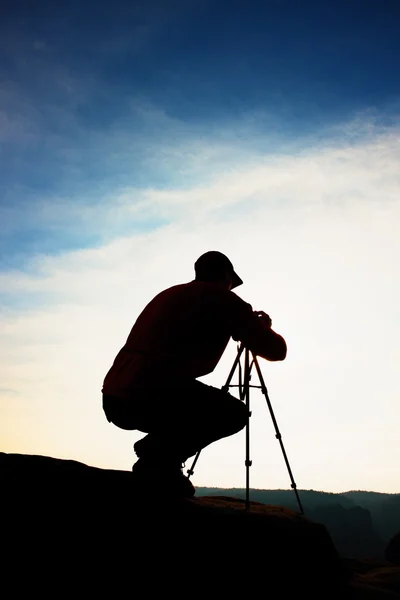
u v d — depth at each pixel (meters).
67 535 3.06
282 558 3.36
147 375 3.61
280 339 3.99
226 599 3.12
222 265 4.29
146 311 4.04
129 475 3.44
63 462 3.35
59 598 2.89
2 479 3.12
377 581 3.88
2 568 2.89
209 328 3.79
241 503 4.47
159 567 3.11
